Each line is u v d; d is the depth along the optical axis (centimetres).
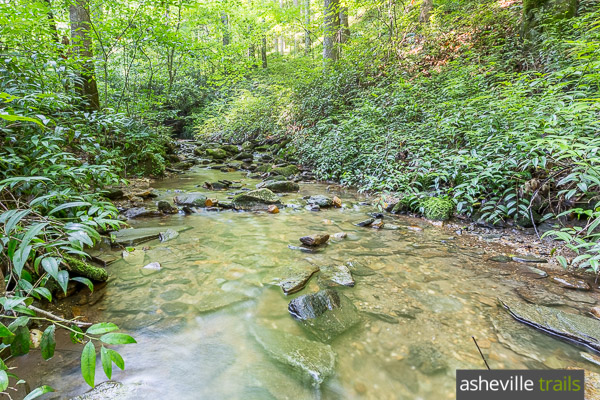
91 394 104
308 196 439
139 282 184
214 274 196
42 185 187
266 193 387
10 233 105
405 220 324
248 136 1090
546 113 271
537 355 125
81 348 126
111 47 580
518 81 339
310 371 118
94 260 209
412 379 114
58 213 194
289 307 158
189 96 1465
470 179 317
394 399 106
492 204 296
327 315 153
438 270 203
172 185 511
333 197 429
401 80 566
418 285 183
